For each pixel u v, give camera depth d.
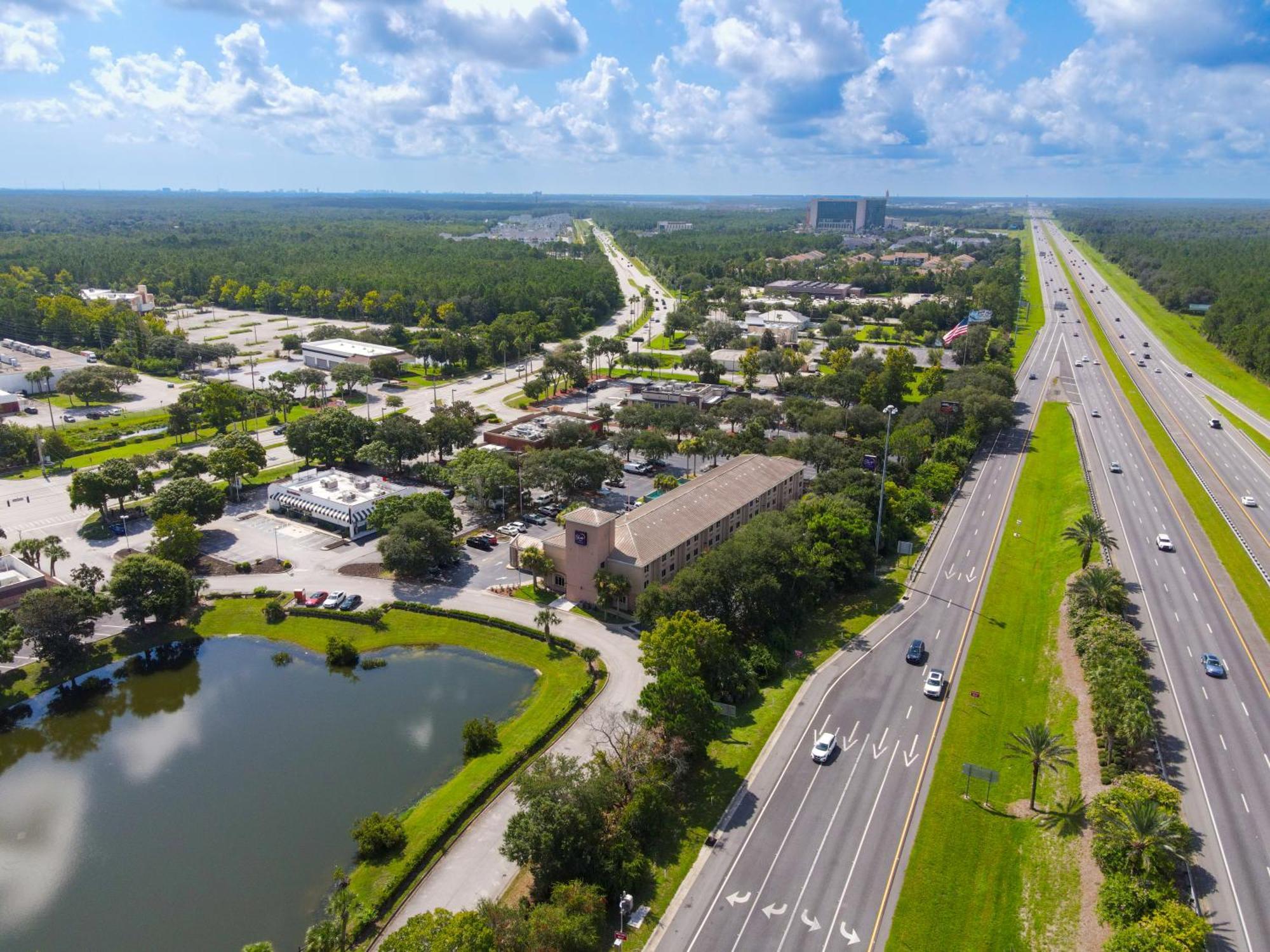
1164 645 130.50
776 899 86.81
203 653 145.38
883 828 96.88
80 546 181.00
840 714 119.44
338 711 127.44
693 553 166.12
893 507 184.50
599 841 89.69
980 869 90.50
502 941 75.31
